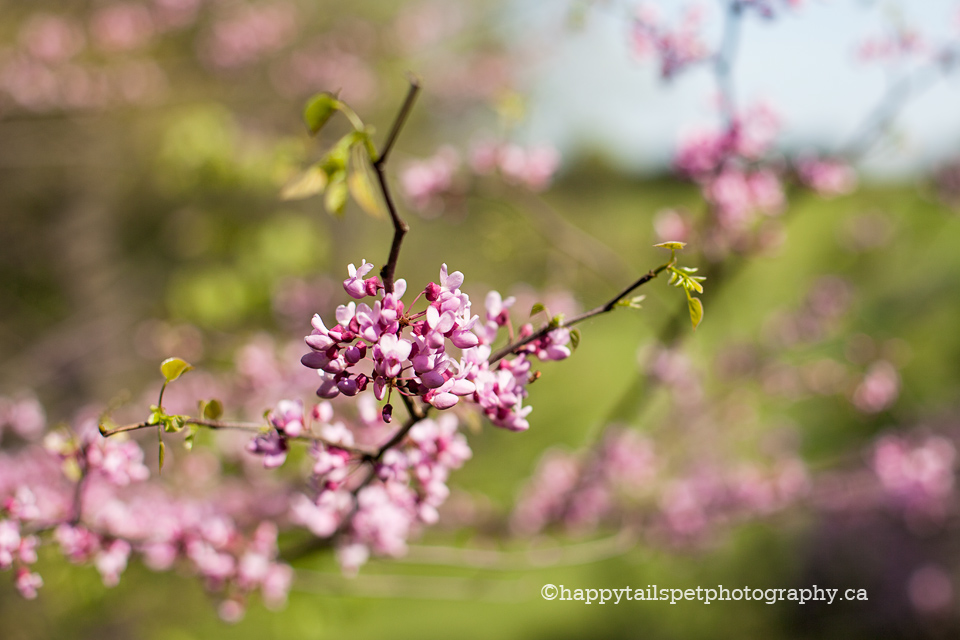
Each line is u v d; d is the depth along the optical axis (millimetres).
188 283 4750
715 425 5246
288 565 2322
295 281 5215
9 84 5758
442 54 7613
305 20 6918
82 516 2141
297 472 3240
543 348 1369
